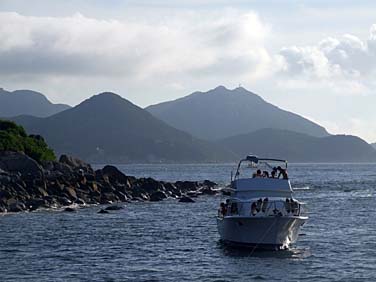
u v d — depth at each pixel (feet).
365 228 250.98
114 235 231.50
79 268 170.81
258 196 196.44
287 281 155.74
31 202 315.37
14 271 167.02
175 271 166.81
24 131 523.70
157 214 304.50
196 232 240.12
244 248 192.34
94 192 361.10
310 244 206.39
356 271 165.89
